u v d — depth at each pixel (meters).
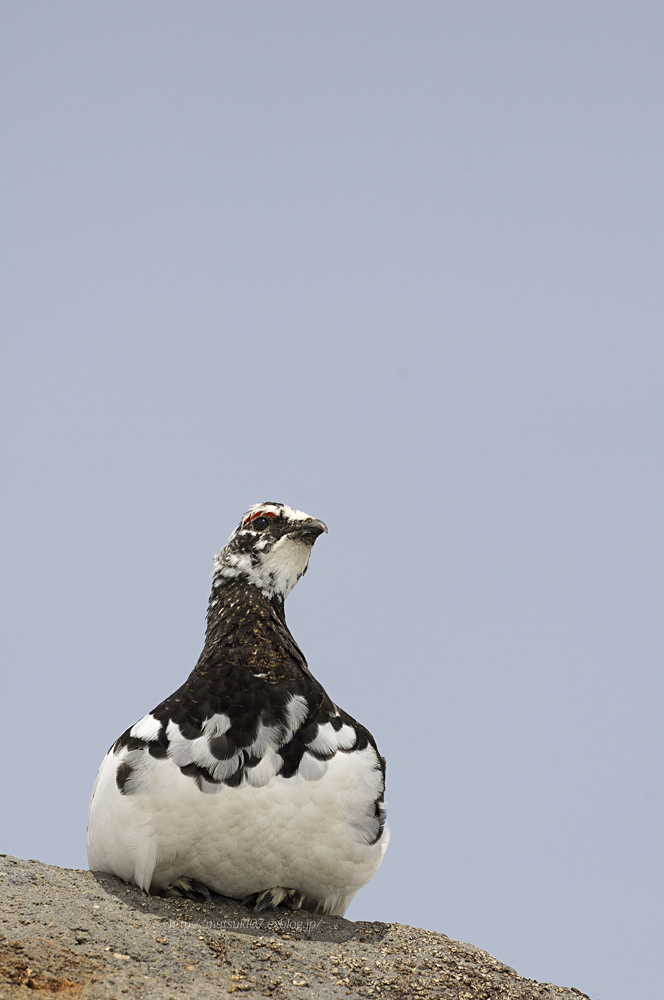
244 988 10.70
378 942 12.43
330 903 13.06
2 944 10.53
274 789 12.18
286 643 13.39
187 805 12.09
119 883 12.68
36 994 9.75
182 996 10.24
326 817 12.31
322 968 11.45
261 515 14.34
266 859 12.34
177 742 12.31
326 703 12.98
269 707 12.57
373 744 13.12
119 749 12.72
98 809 12.67
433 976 11.67
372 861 12.86
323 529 14.27
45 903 11.62
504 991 11.70
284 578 14.08
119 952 10.89
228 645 13.10
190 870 12.55
